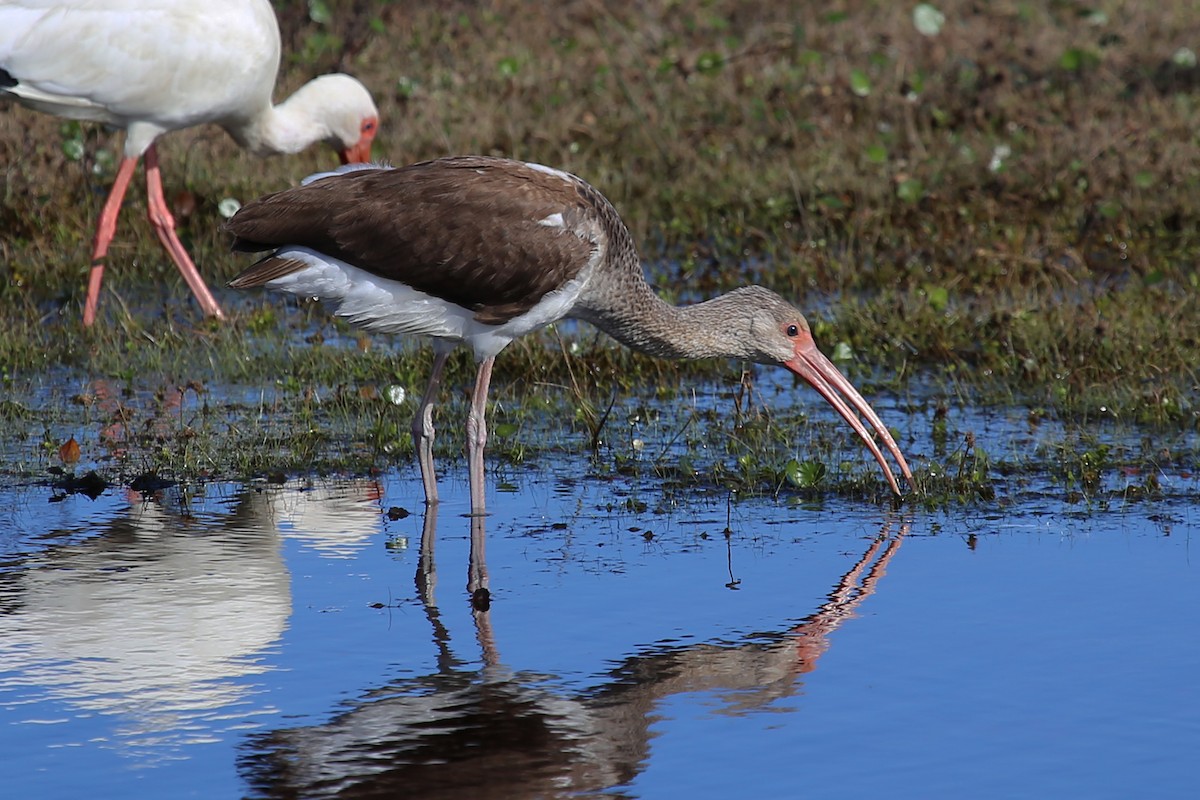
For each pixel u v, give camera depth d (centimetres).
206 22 1477
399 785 697
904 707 774
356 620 880
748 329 1159
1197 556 981
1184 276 1591
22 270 1595
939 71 2220
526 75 2184
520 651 839
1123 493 1102
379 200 1045
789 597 918
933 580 946
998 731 748
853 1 2536
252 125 1582
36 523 1036
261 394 1293
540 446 1221
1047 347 1394
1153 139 1922
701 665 824
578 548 1005
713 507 1089
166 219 1526
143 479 1128
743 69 2234
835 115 2055
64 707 766
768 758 722
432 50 2267
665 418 1285
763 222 1762
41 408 1293
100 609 888
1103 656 831
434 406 1291
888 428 1245
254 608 895
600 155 1947
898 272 1620
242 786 693
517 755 723
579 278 1087
